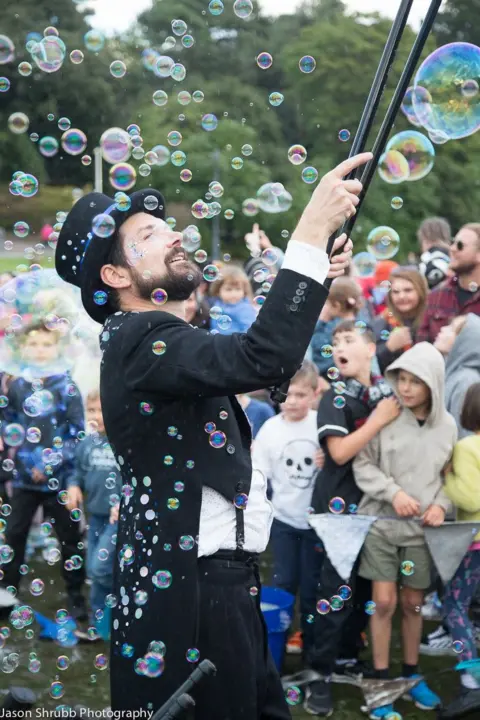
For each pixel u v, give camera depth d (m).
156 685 1.54
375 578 2.73
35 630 3.21
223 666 1.54
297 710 2.70
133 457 1.61
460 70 2.24
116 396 1.59
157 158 2.41
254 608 1.62
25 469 3.18
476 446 2.72
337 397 2.56
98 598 3.06
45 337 3.01
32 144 14.57
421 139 2.51
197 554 1.55
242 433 1.71
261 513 1.67
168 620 1.54
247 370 1.45
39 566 3.87
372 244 2.66
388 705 2.64
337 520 2.75
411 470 2.71
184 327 1.55
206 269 2.35
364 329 2.90
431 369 2.69
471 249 3.30
